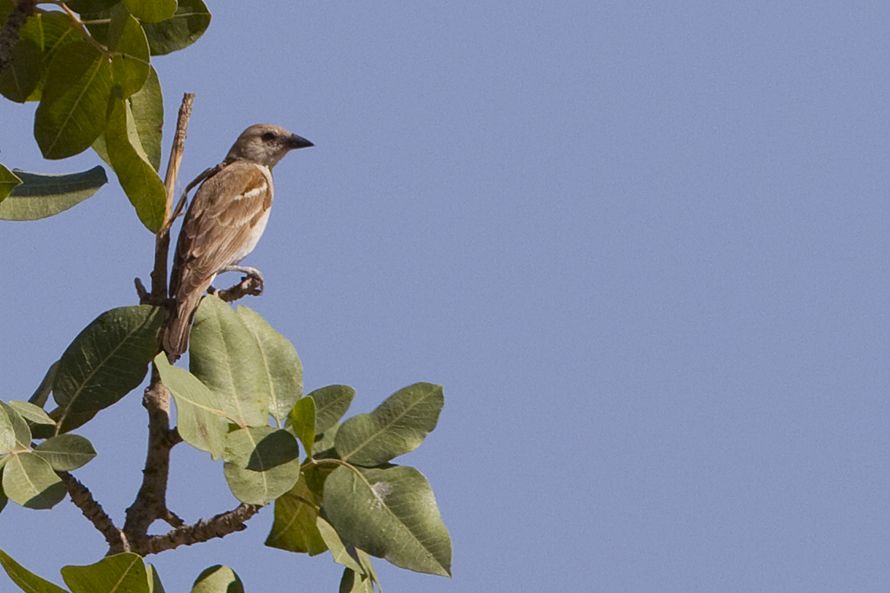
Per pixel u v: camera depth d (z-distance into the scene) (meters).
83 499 9.08
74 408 9.70
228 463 8.71
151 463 9.66
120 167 10.53
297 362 9.77
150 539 9.38
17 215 10.79
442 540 8.96
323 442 9.64
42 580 8.13
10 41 10.37
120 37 10.36
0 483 8.76
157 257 10.59
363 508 8.98
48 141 11.05
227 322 9.59
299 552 9.93
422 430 9.45
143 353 9.88
